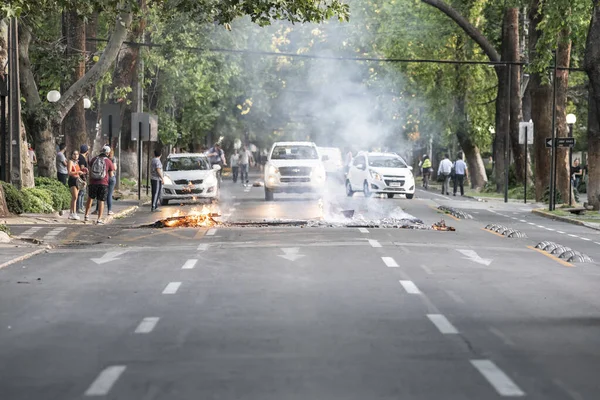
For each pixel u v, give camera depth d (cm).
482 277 2911
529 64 7606
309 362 1678
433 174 15125
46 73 7125
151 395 1439
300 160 7562
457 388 1488
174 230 4597
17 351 1788
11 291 2598
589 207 7131
